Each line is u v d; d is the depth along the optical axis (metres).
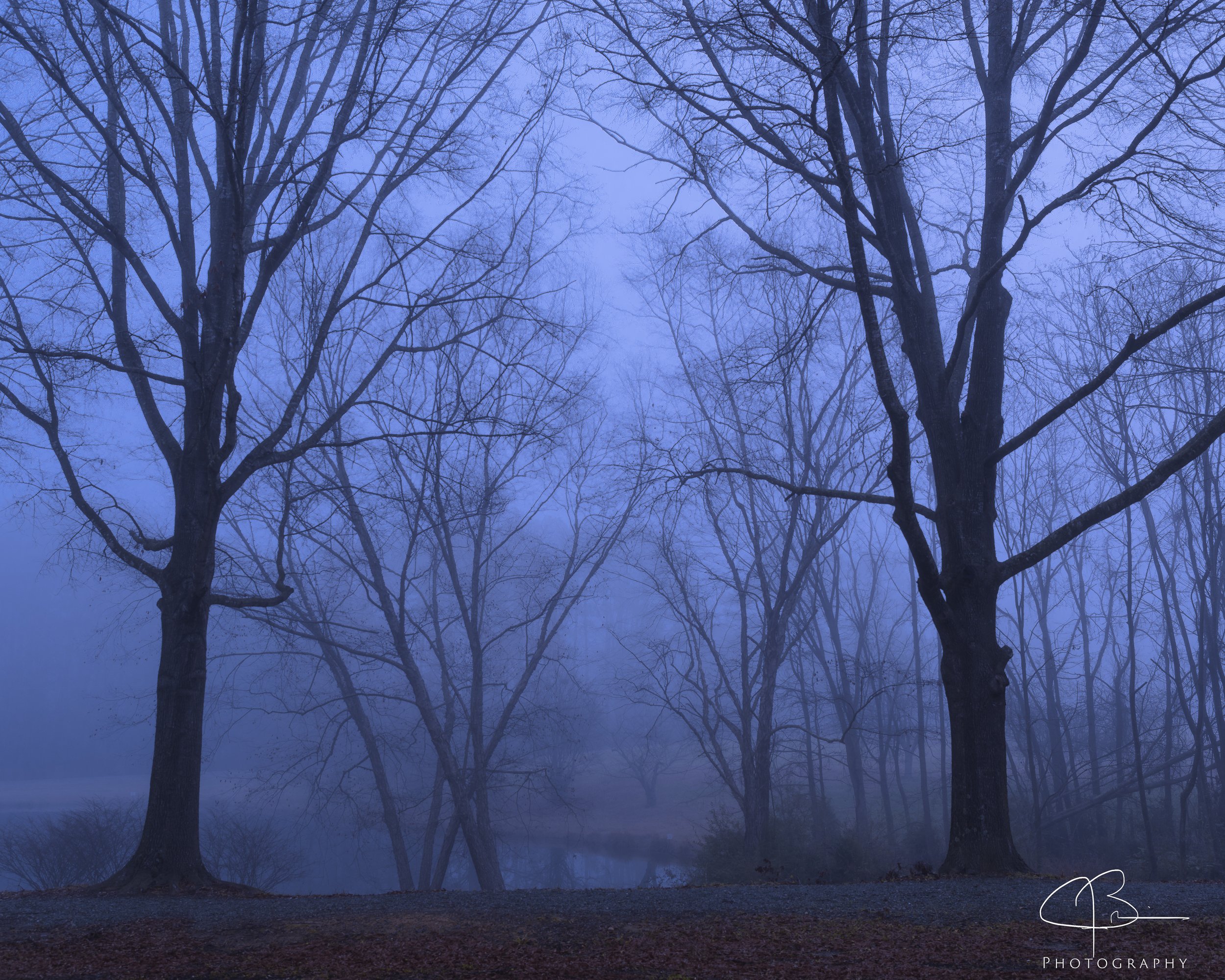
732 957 7.21
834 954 7.25
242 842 30.19
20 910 10.04
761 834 25.08
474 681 27.62
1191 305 11.23
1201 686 26.84
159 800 12.51
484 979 6.79
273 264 13.99
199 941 8.22
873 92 14.78
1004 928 7.96
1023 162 12.78
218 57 14.52
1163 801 34.66
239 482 13.62
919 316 14.25
